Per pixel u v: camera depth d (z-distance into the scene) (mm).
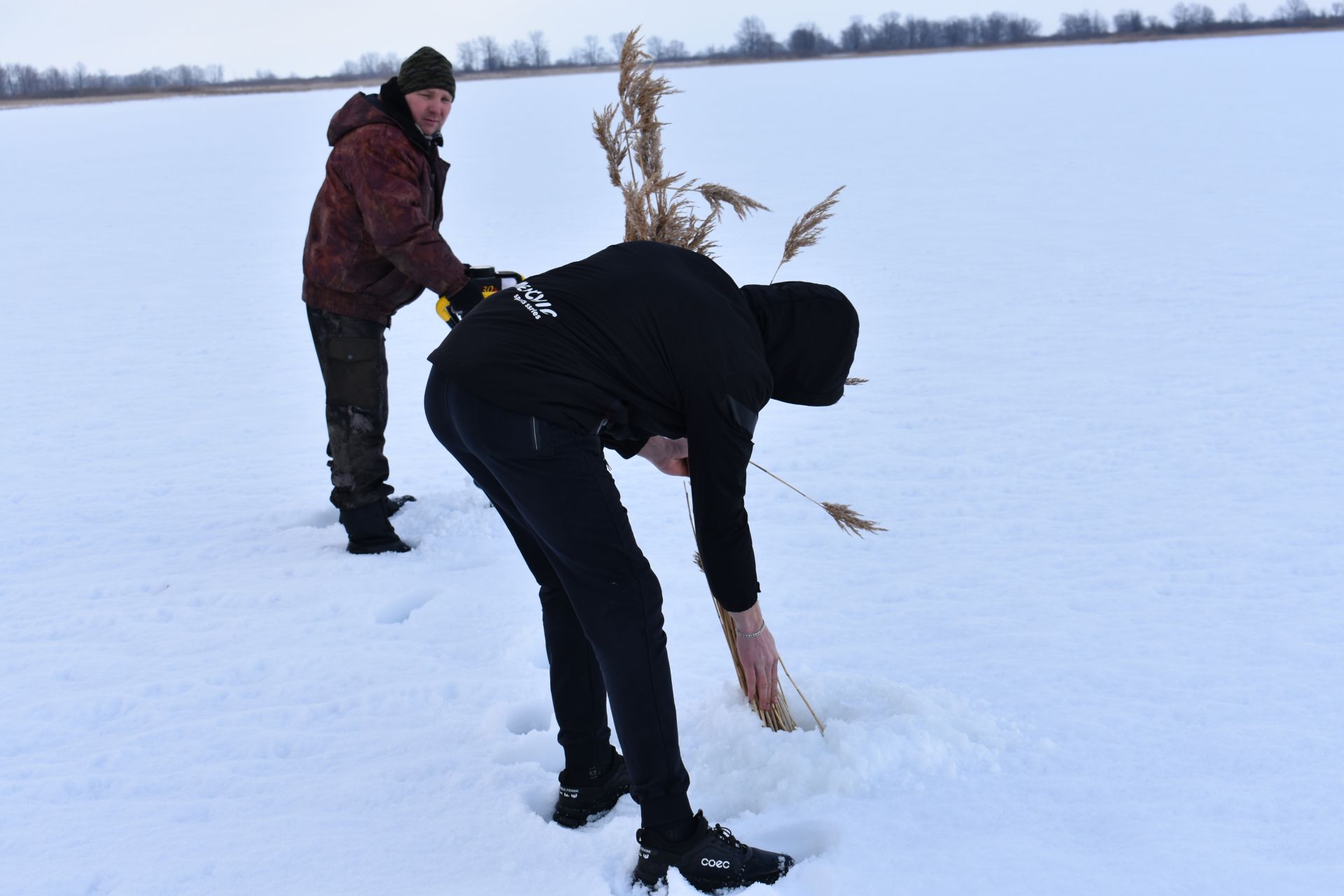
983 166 17812
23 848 2385
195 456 5609
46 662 3338
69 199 19797
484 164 22016
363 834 2416
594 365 2033
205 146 32938
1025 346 6816
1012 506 4273
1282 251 9406
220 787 2631
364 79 155750
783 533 4160
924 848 2246
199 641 3465
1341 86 33312
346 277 3992
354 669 3234
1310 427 4945
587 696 2410
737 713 2740
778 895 2131
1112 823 2303
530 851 2334
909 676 3012
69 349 8242
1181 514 4070
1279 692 2824
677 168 18328
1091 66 60031
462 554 4168
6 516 4730
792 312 2201
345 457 4113
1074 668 3008
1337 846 2189
